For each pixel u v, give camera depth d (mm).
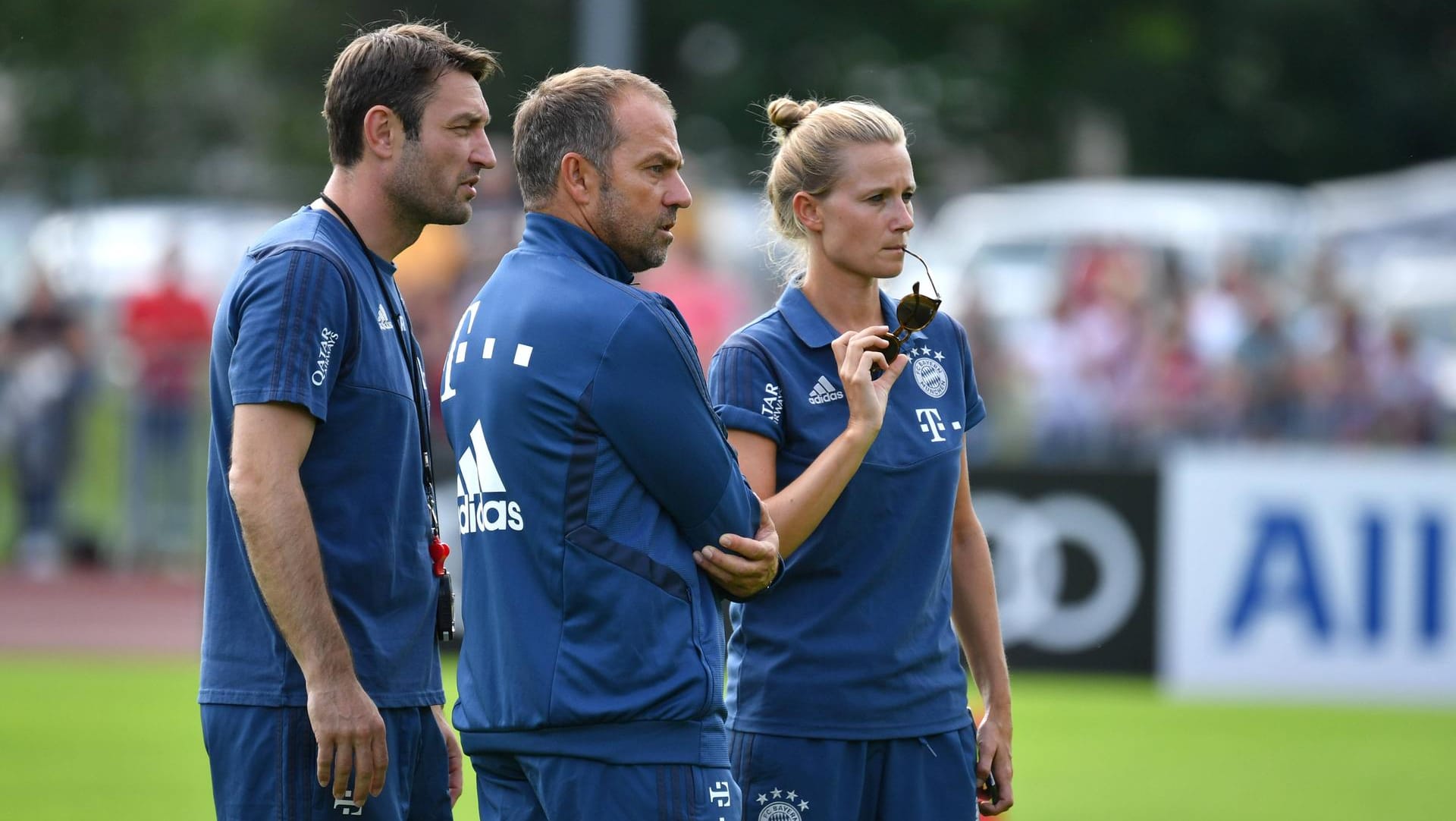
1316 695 35188
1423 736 31797
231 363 12266
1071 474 36031
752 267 56031
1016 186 101500
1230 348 43531
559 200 12602
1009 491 36375
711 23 97750
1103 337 44031
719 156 96375
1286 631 35344
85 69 85250
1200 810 25562
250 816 12430
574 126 12469
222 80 95438
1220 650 35531
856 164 13930
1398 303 52938
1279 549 35375
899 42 98375
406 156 12828
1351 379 41875
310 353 12180
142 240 60656
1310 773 28359
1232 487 35531
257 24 95750
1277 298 47062
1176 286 50250
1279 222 55938
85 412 46531
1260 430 41625
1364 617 35094
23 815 24141
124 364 46531
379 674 12578
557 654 11906
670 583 11961
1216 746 30562
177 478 46312
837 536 13773
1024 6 97562
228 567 12703
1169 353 43188
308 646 11922
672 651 11867
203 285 56156
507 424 12117
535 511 12016
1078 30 99562
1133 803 26000
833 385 14055
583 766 11828
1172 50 98500
